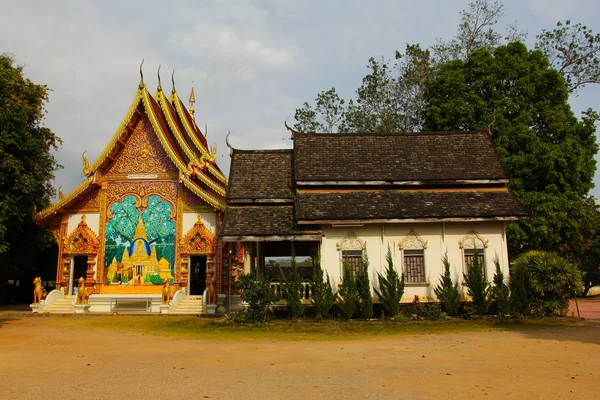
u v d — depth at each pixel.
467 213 18.89
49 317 22.83
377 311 18.80
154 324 19.53
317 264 18.38
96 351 12.45
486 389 7.94
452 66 30.58
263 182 20.98
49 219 26.52
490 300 18.41
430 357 10.97
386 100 38.69
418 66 37.97
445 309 18.52
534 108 27.47
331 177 20.05
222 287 25.11
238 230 18.61
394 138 22.59
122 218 26.33
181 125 29.92
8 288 39.41
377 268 19.09
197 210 26.09
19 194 22.95
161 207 26.31
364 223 18.81
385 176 20.25
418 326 16.75
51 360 11.04
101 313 24.08
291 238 18.50
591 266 44.72
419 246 19.30
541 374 9.05
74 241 26.11
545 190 25.66
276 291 18.95
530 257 19.27
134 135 27.05
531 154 25.91
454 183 20.27
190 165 25.78
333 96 40.16
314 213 18.66
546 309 18.62
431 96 31.47
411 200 19.73
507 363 10.14
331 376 8.94
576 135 27.44
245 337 15.13
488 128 23.06
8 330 17.67
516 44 29.34
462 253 19.31
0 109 19.86
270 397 7.46
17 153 21.42
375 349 12.27
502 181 20.27
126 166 26.75
